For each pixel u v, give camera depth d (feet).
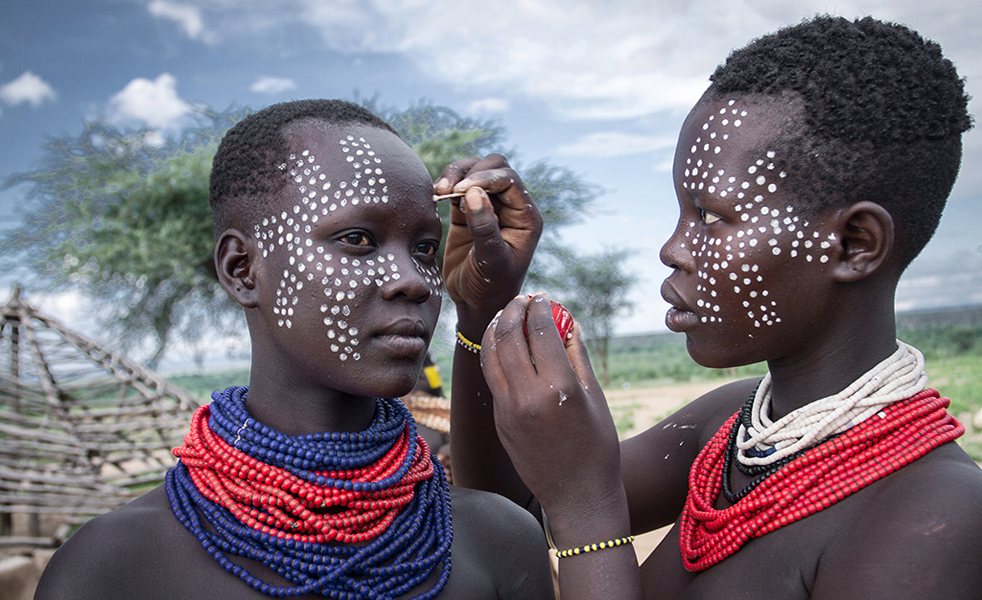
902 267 4.66
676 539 5.74
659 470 6.27
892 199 4.38
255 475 4.75
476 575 5.26
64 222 44.06
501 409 4.75
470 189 6.05
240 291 5.10
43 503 27.78
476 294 6.40
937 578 3.73
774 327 4.62
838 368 4.67
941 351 85.71
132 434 32.37
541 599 5.58
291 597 4.52
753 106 4.53
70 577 4.28
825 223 4.42
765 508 4.67
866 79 4.26
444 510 5.44
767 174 4.44
